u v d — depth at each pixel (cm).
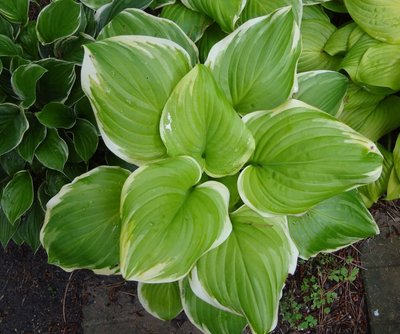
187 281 72
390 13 85
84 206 67
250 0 83
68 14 73
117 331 98
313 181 61
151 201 57
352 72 86
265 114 65
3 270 100
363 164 59
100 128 60
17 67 69
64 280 100
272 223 66
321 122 62
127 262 54
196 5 79
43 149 72
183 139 61
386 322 100
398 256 102
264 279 63
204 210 60
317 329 100
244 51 65
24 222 84
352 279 100
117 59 58
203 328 74
